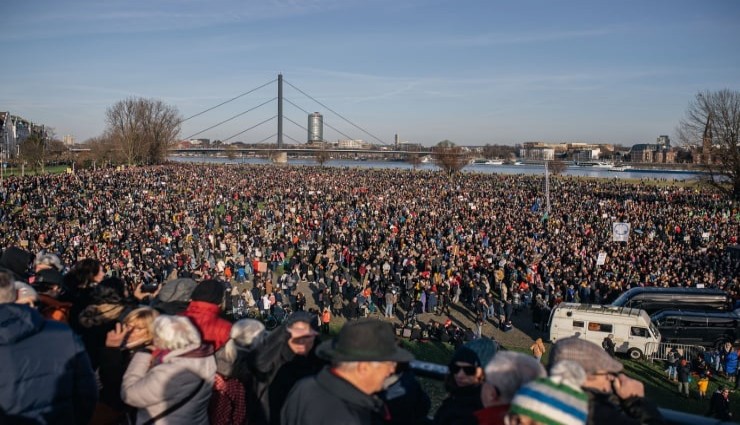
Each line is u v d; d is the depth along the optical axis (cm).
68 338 343
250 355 369
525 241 3903
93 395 352
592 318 2262
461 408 304
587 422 261
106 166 11438
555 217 5156
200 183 7481
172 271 3250
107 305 418
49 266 538
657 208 5956
